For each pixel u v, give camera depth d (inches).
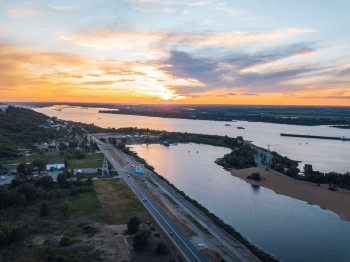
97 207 6569.9
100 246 4813.0
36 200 6850.4
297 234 5925.2
